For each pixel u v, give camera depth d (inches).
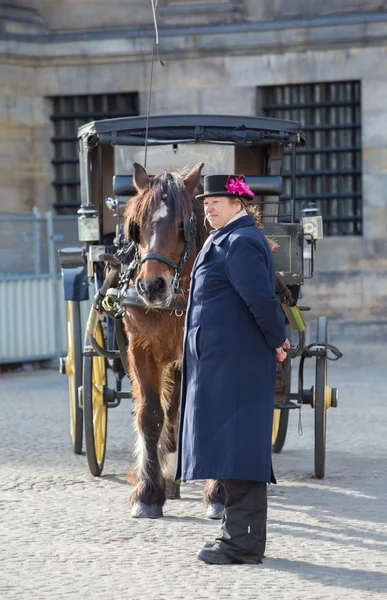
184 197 327.3
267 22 855.7
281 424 451.2
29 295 815.1
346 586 265.4
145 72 880.3
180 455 289.1
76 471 421.7
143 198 327.0
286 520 339.0
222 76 867.4
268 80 861.2
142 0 885.2
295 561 289.6
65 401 633.0
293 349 387.9
